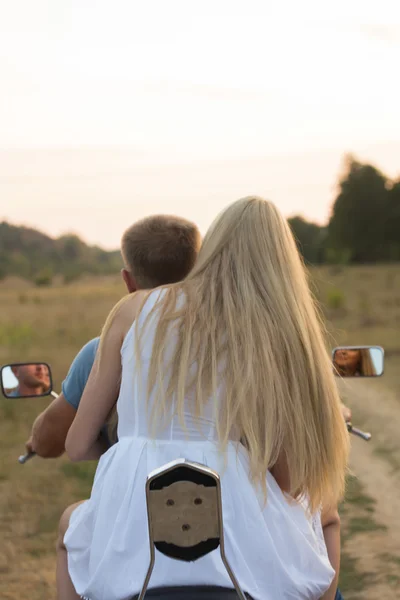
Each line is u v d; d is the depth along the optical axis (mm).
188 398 2027
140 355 2074
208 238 2262
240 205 2273
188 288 2162
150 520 1703
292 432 2068
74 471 6719
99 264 45625
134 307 2213
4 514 5527
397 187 67875
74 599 2277
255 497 1996
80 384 2699
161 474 1691
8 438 7848
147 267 2775
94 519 2098
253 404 2023
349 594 4258
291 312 2139
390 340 15992
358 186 67312
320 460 2137
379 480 6605
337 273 43344
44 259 48969
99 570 1979
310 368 2125
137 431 2062
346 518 5605
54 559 4746
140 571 1930
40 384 2906
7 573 4512
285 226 2289
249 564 1954
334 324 19531
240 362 2039
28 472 6656
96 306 25984
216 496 1697
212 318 2086
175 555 1707
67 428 2771
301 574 2045
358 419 9125
